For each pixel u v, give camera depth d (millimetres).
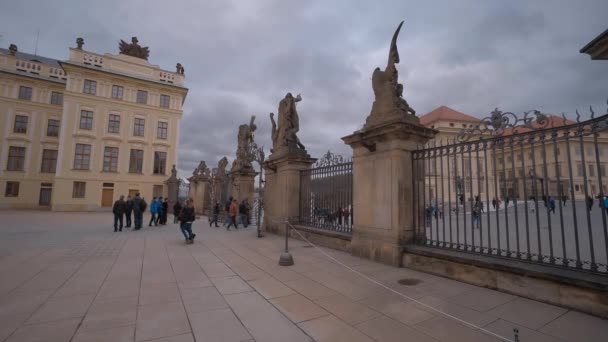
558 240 10641
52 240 10383
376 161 7125
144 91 35062
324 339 3141
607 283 3600
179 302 4242
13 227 14695
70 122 30828
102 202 31641
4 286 4949
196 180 25125
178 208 18484
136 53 36438
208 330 3355
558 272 4098
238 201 17641
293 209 11273
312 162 11664
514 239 11242
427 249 5934
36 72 36250
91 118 31938
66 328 3385
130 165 33469
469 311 3883
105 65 33375
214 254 7883
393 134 6621
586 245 9516
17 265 6504
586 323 3494
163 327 3430
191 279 5441
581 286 3807
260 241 10242
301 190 11352
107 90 32938
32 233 12422
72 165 30562
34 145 35000
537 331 3311
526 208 4621
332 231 8961
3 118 33719
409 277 5504
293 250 8414
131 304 4160
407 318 3674
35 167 34844
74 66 31109
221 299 4375
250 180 18172
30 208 34062
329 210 9469
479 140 5387
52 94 36625
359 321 3594
